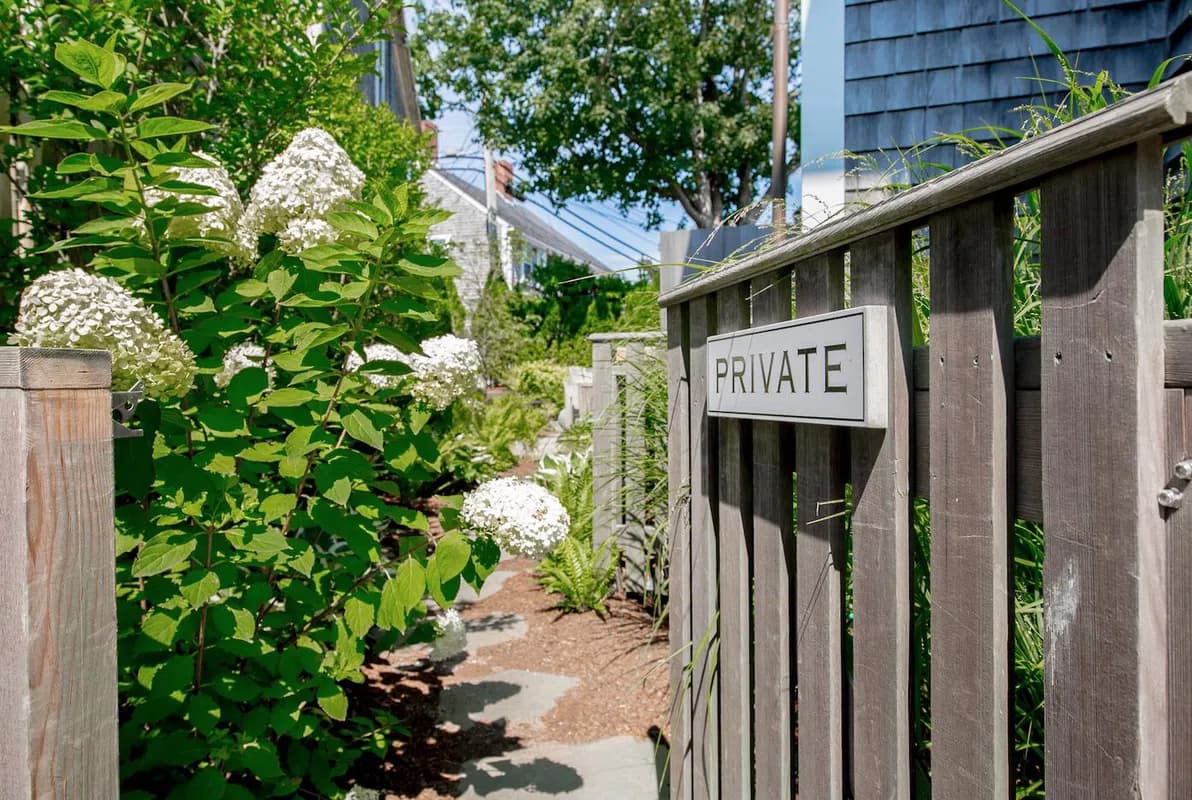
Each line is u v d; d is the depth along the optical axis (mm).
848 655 1508
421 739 2357
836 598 1114
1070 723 715
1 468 781
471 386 2057
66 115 1478
